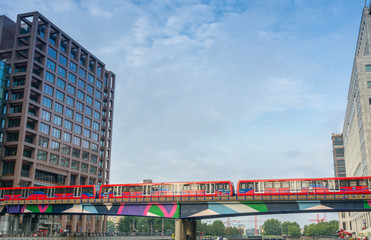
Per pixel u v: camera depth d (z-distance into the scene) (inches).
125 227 6939.0
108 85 6323.8
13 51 4436.5
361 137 3986.2
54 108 4667.8
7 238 2539.4
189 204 2452.0
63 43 5083.7
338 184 2187.5
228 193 2369.6
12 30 4808.1
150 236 4158.5
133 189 2564.0
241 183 2351.1
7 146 4178.2
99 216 5689.0
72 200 2674.7
